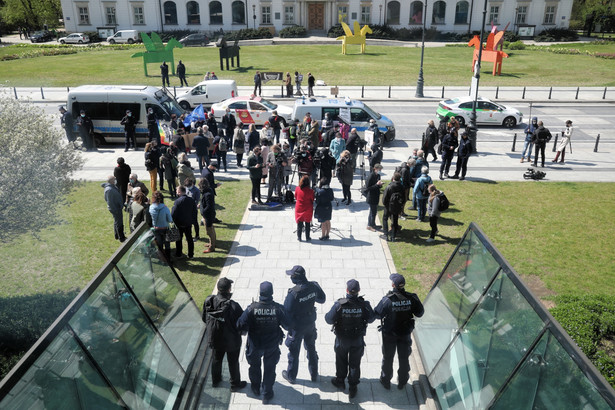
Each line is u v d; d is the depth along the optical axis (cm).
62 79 3681
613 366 710
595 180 1717
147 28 6444
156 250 716
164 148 1592
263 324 640
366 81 3691
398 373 693
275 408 662
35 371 409
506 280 541
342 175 1430
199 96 2669
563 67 4309
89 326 506
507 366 516
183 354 746
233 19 6450
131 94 2066
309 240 1215
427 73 3997
